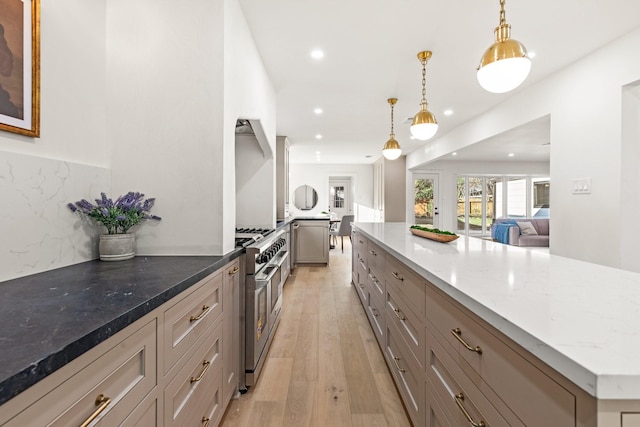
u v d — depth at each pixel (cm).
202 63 163
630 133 241
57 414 56
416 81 322
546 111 313
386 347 208
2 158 104
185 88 163
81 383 62
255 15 209
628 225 241
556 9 205
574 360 51
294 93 355
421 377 133
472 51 261
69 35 135
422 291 131
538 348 59
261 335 204
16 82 109
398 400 173
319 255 545
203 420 127
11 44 107
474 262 136
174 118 162
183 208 162
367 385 188
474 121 460
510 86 168
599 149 257
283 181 564
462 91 353
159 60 162
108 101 160
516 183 873
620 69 240
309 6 201
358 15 211
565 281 103
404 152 777
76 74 139
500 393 75
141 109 162
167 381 97
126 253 148
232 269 167
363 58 271
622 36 238
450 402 104
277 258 274
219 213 163
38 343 58
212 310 138
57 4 128
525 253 162
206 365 129
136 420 81
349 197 1012
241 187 329
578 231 276
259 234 266
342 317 302
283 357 222
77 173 138
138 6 162
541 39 242
